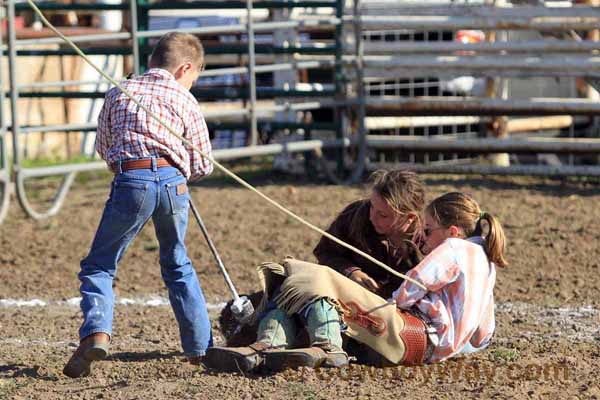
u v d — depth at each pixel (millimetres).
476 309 12031
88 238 22734
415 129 34094
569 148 27875
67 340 14734
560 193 26953
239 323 12617
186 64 12625
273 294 12273
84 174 31484
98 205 26562
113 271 12414
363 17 28797
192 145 11828
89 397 11406
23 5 25375
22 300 17750
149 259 20578
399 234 12367
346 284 11977
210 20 33094
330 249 12852
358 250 12094
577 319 15727
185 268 12773
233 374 11898
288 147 28031
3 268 20203
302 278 11875
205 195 27078
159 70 12500
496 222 12156
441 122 31297
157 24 33344
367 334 11898
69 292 18375
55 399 11359
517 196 26359
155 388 11594
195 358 12742
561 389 11320
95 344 11898
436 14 28609
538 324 15367
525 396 10977
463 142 28766
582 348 13664
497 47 28297
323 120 33562
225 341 13195
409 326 11875
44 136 33750
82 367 11992
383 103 29125
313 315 11766
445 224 12164
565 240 21500
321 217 24031
